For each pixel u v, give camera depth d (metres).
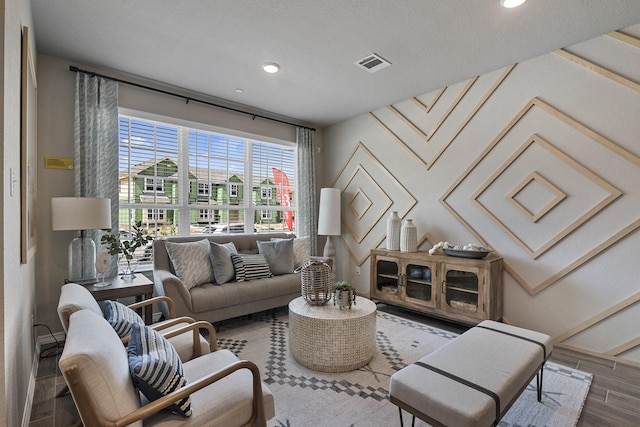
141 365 1.13
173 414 1.19
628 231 2.40
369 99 3.88
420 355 2.51
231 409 1.25
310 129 4.83
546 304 2.81
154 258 3.12
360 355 2.27
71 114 2.90
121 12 2.22
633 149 2.38
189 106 3.70
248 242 3.85
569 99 2.66
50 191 2.78
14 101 1.37
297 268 3.86
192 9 2.19
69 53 2.78
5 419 1.04
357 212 4.54
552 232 2.77
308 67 3.05
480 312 2.89
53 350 2.59
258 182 4.47
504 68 3.04
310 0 2.09
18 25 1.49
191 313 2.80
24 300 1.72
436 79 3.31
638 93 2.36
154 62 2.95
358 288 4.52
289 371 2.24
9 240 1.20
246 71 3.13
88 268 2.65
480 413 1.21
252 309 3.20
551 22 2.31
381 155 4.21
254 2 2.11
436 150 3.60
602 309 2.53
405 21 2.31
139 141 3.44
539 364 1.73
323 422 1.70
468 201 3.33
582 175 2.61
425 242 3.72
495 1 2.09
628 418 1.75
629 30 2.38
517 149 2.96
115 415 0.96
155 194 3.55
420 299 3.35
